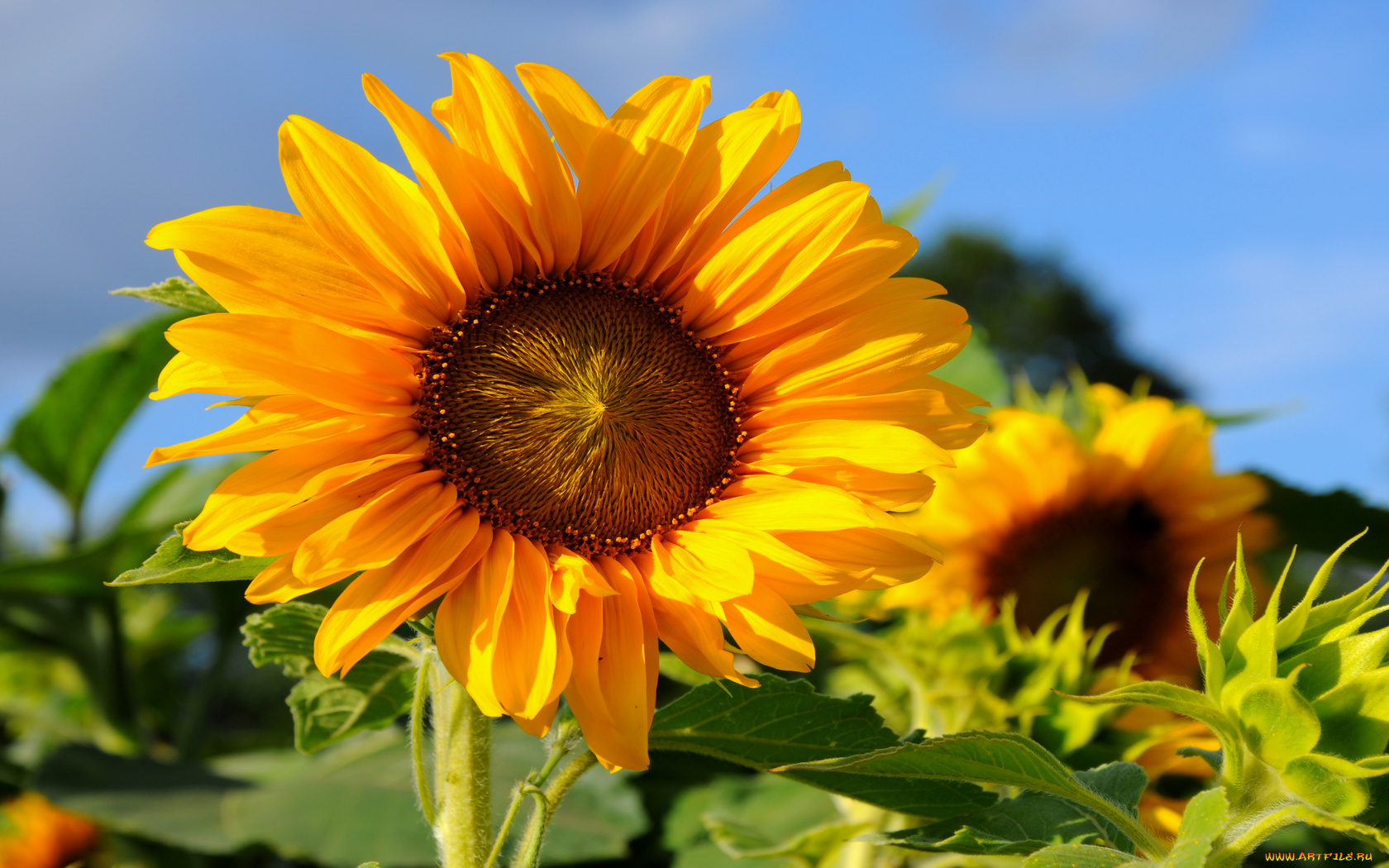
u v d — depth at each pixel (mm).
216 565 487
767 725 536
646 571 538
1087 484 767
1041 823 532
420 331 532
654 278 567
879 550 532
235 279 491
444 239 526
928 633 679
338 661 484
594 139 536
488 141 521
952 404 559
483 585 510
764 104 554
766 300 558
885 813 616
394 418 521
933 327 558
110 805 706
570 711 519
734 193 556
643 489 546
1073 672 657
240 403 498
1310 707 463
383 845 679
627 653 514
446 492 525
